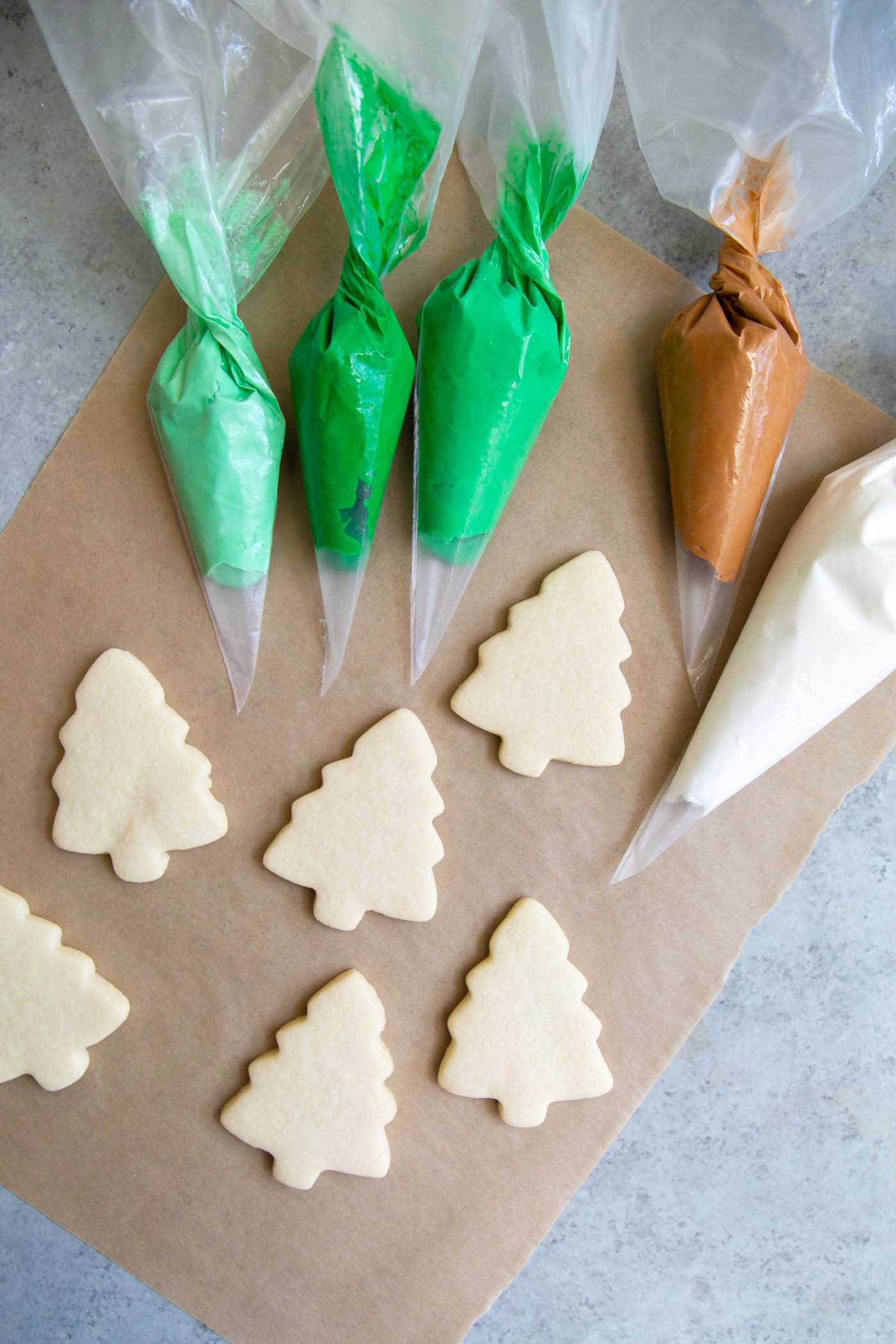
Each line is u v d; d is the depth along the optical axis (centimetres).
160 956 51
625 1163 53
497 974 50
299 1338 51
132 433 50
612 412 50
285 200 49
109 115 47
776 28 47
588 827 51
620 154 50
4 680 50
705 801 49
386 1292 51
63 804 50
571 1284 53
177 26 47
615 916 51
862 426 50
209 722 50
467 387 47
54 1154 51
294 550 50
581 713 50
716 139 48
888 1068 52
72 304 50
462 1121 51
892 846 52
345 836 50
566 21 46
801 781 50
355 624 50
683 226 50
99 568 50
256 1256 51
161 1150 51
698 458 48
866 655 48
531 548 50
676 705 50
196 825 50
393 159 47
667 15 48
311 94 49
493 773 51
